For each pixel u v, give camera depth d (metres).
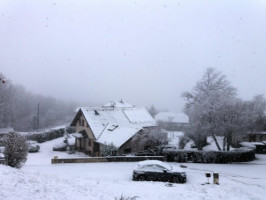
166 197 15.29
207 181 21.94
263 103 48.81
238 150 35.06
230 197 16.27
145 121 48.19
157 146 38.22
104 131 41.94
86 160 30.66
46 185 13.50
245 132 37.62
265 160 35.78
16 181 13.07
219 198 15.88
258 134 51.72
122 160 31.78
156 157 33.12
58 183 14.61
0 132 61.41
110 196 13.80
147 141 38.84
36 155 40.09
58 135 58.78
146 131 38.78
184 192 16.70
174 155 33.56
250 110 39.34
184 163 32.62
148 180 21.27
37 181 13.93
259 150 43.41
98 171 25.19
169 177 21.19
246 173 26.48
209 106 37.66
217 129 36.81
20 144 20.16
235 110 36.50
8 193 11.14
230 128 35.88
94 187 15.48
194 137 41.31
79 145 46.50
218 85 53.59
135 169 21.67
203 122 37.78
